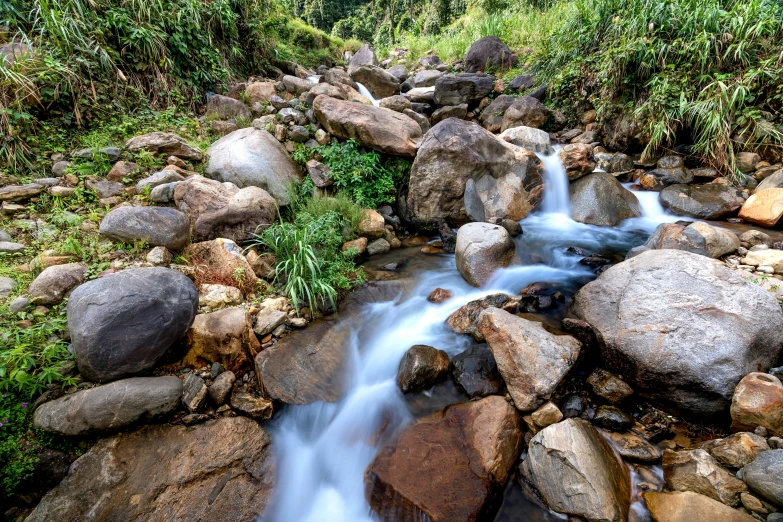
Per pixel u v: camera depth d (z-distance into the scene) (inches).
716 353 112.0
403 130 259.8
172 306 127.8
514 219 246.7
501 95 360.8
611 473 99.3
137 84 256.4
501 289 188.7
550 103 339.6
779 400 98.9
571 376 130.2
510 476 110.2
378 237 231.5
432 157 235.0
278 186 219.1
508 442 113.8
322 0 1107.9
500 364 130.3
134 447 112.8
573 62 325.1
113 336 116.0
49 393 114.0
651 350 119.4
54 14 217.3
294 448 126.3
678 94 250.8
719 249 171.0
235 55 349.1
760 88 233.5
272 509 109.4
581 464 97.7
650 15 269.9
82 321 115.4
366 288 187.2
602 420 117.0
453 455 112.3
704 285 127.3
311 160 246.4
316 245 191.9
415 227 247.0
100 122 224.4
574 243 220.2
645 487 100.7
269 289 172.2
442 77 372.8
